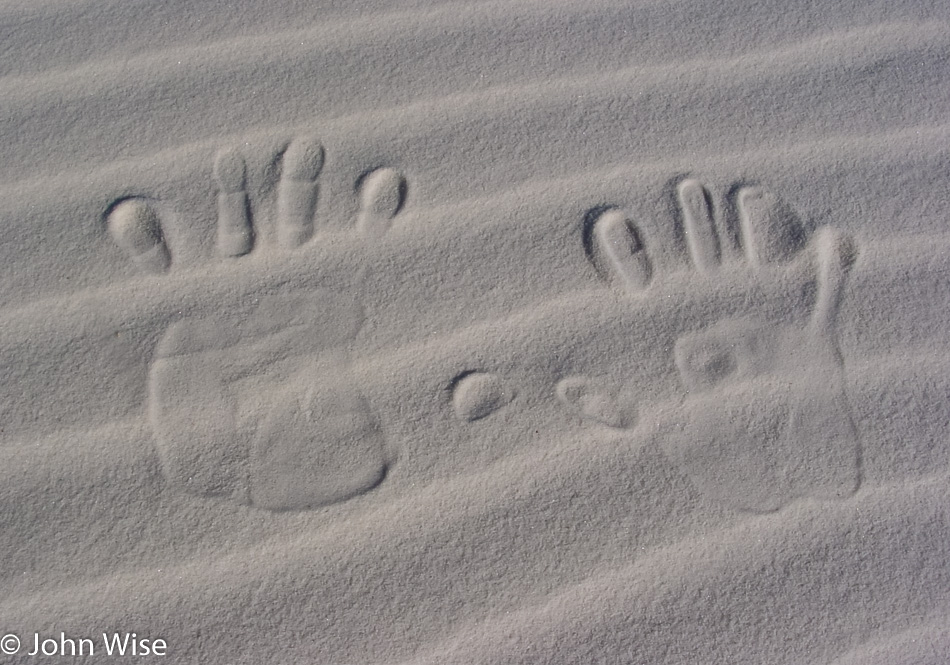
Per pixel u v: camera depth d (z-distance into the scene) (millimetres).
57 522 700
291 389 722
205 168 762
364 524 702
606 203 760
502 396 723
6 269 740
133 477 707
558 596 694
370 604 692
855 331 736
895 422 722
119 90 778
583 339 733
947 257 751
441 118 777
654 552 701
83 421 714
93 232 748
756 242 753
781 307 740
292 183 760
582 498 707
